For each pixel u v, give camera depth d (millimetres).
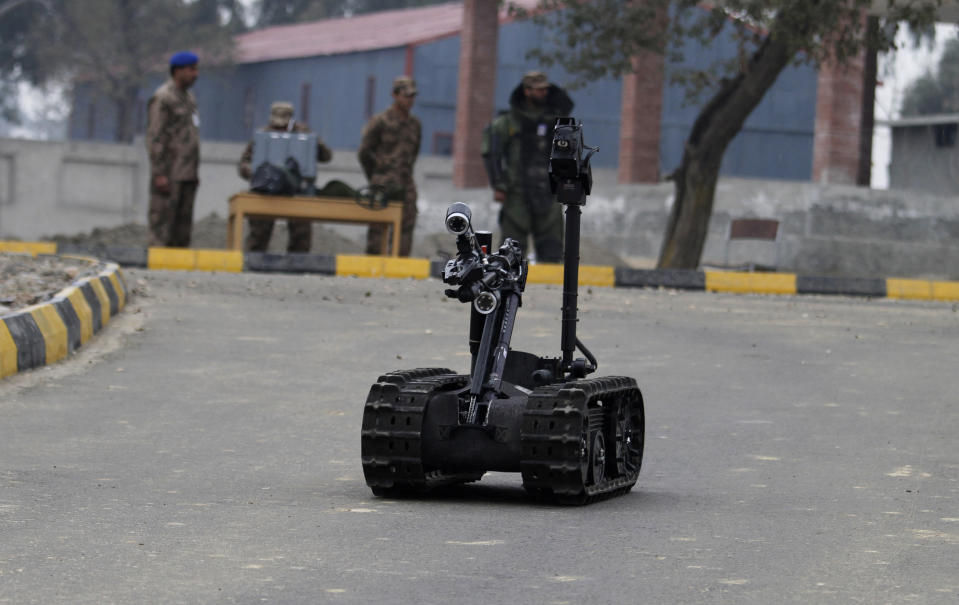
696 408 12703
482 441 8047
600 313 20375
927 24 31578
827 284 28234
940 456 10367
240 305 19641
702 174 33969
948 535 7316
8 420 11188
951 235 42625
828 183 43875
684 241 34094
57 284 17719
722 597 5762
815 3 30172
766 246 42094
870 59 45312
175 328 17156
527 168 27375
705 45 34062
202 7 99250
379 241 28812
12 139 44750
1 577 5969
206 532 7074
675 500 8430
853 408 12773
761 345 17312
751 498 8547
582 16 33688
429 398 8180
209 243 35281
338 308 19828
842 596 5820
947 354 16766
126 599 5617
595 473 8211
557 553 6633
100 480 8781
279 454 10133
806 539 7137
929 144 55531
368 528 7242
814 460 10164
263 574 6090
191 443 10500
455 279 8117
